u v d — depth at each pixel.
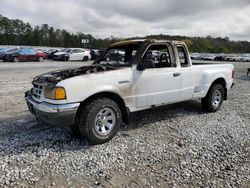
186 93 5.25
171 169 3.23
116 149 3.83
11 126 4.80
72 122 3.71
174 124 5.12
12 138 4.19
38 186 2.81
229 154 3.70
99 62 5.22
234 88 10.39
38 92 3.97
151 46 4.57
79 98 3.69
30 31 82.50
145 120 5.37
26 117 5.40
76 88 3.65
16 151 3.69
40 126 4.83
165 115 5.77
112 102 4.02
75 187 2.81
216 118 5.59
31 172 3.11
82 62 24.81
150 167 3.29
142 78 4.39
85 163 3.37
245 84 11.85
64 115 3.59
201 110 6.24
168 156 3.61
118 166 3.30
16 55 22.86
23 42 78.56
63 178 2.99
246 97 8.22
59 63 22.75
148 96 4.54
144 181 2.95
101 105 3.86
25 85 9.66
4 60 22.75
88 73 3.94
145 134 4.52
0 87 9.11
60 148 3.84
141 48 4.44
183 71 5.09
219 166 3.32
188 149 3.86
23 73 13.85
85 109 3.78
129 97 4.26
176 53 4.98
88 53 27.95
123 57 4.75
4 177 2.97
